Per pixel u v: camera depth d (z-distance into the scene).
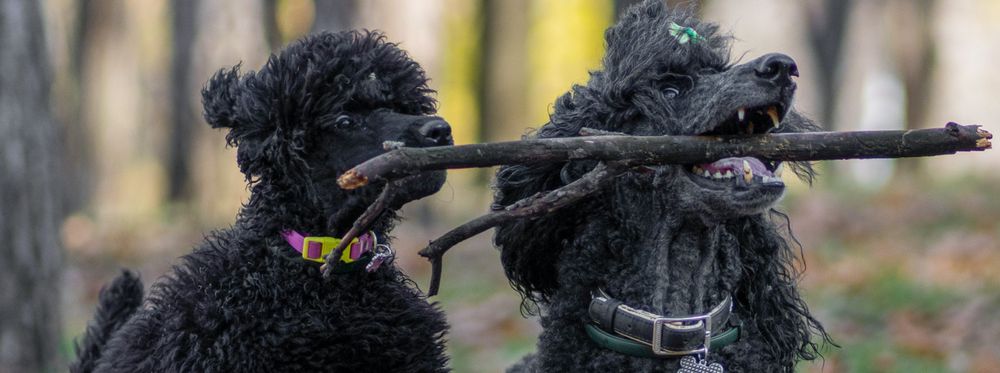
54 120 12.39
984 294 16.00
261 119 7.46
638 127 7.70
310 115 7.32
